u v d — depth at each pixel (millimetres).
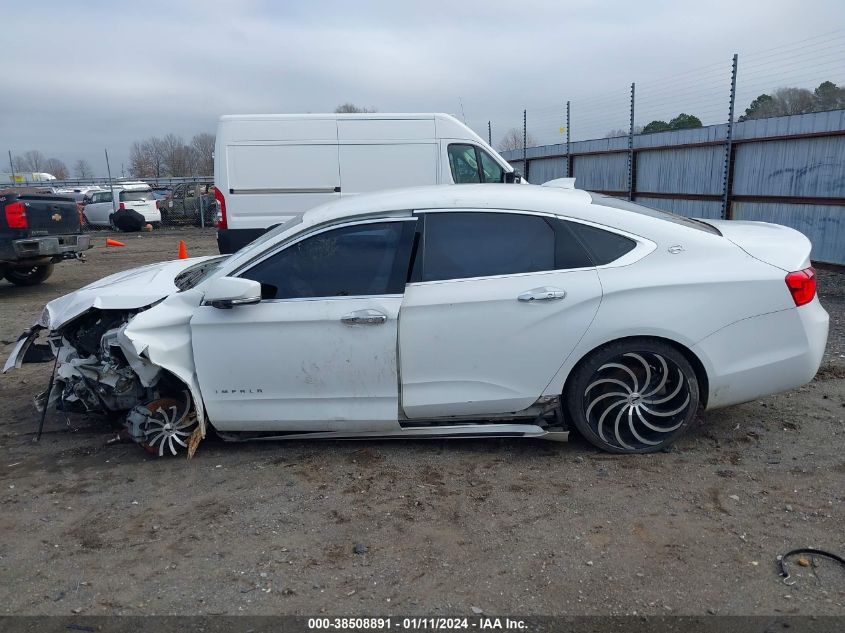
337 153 10570
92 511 3865
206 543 3500
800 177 11062
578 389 4172
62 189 36625
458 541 3432
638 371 4203
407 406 4223
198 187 29922
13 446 4824
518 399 4203
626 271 4090
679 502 3727
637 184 15570
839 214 10430
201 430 4348
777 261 4160
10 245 10992
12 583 3223
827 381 5531
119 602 3051
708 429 4660
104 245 21422
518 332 4090
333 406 4266
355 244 4246
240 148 10492
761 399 5176
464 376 4168
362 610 2941
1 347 7773
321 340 4160
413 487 3996
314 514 3738
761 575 3082
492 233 4203
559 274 4109
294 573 3219
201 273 5004
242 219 10633
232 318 4195
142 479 4234
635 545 3344
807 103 12781
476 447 4496
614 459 4258
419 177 10742
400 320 4113
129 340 4113
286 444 4645
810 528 3432
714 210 13047
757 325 4094
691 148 13617
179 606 3010
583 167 18016
